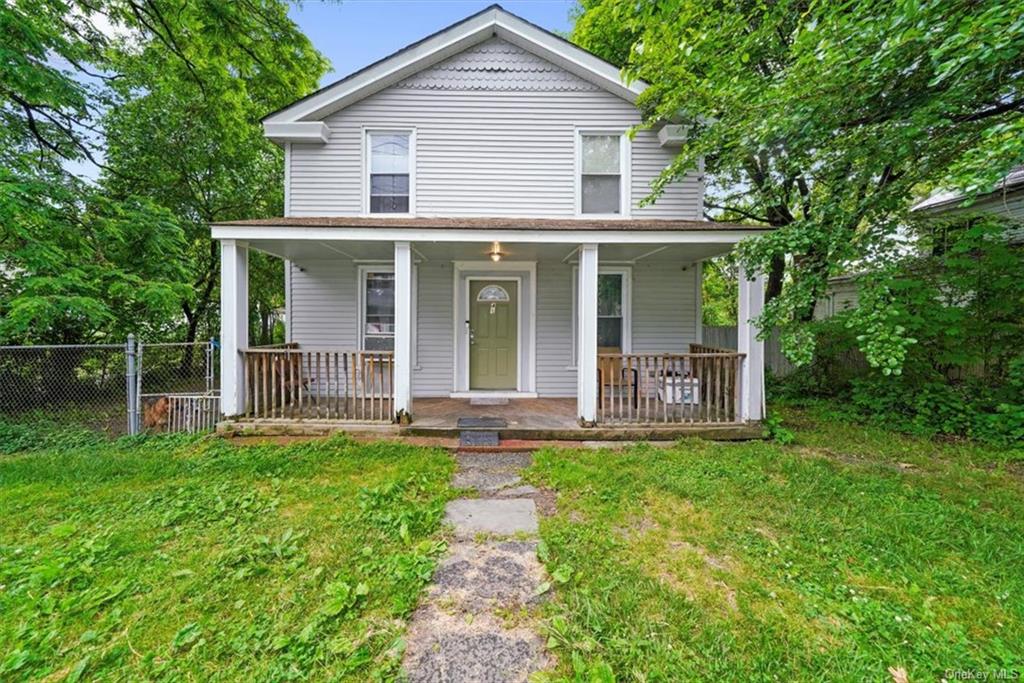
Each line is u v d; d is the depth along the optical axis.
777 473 4.39
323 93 7.07
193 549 2.90
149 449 5.01
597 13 7.09
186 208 11.39
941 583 2.59
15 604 2.35
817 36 4.48
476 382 7.74
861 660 2.02
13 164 6.77
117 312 7.41
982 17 3.30
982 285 5.97
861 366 7.71
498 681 1.92
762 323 5.02
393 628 2.21
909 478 4.25
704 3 5.74
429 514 3.41
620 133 7.41
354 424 5.55
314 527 3.19
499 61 7.32
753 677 1.92
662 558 2.85
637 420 5.76
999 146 3.30
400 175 7.35
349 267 7.51
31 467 4.29
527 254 7.02
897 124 4.58
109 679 1.91
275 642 2.08
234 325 5.59
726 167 6.55
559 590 2.51
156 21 8.23
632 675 1.93
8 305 5.98
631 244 5.82
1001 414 5.64
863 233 4.82
